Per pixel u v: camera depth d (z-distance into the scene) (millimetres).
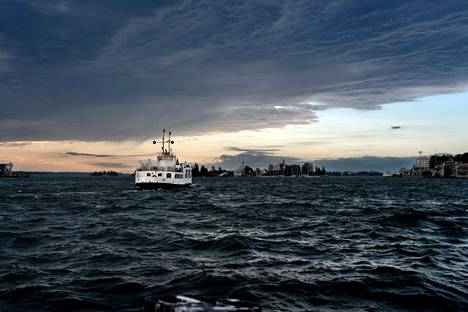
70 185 132500
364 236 24391
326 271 15328
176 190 86562
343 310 11078
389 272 15141
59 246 20141
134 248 19641
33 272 14695
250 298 11922
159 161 86188
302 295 12312
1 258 17203
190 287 12906
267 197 72562
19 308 10930
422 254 18734
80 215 36906
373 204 53938
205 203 53594
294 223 31344
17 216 35750
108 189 98438
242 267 15789
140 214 38094
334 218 35031
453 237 24281
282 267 15945
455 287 13336
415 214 34156
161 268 15414
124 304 11289
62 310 10789
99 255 17828
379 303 11703
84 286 12930
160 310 6184
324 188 123688
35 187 111188
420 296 12273
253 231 26469
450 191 101312
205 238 22688
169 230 26375
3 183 152250
